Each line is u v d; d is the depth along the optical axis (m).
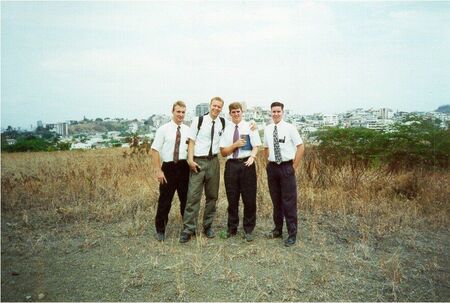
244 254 4.38
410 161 8.86
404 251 4.59
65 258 4.26
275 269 3.99
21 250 4.46
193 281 3.70
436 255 4.47
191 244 4.73
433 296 3.49
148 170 8.61
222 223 5.65
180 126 4.86
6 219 5.62
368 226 5.46
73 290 3.51
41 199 6.66
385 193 7.02
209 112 4.81
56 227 5.37
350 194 6.84
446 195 6.68
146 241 4.82
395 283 3.72
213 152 4.79
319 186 7.28
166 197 4.81
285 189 4.72
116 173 8.45
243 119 4.84
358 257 4.36
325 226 5.50
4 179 7.42
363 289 3.60
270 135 4.77
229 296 3.43
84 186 7.23
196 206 4.80
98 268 3.99
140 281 3.68
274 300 3.37
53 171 8.82
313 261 4.23
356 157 9.00
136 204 6.46
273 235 5.01
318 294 3.49
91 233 5.12
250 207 4.79
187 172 4.93
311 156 8.59
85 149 16.73
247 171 4.76
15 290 3.48
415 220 5.72
